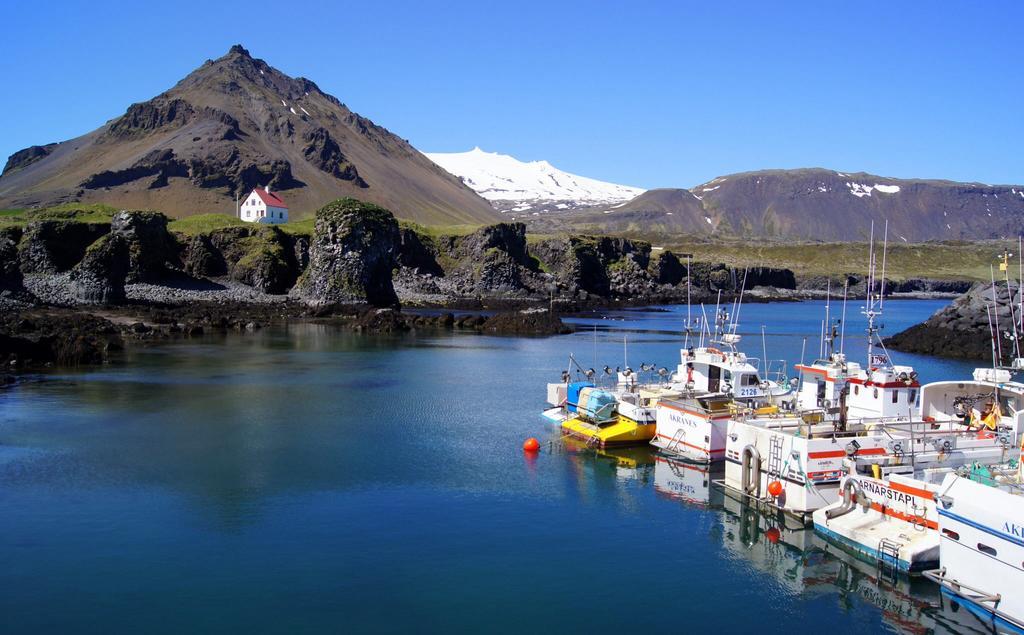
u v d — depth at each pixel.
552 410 64.44
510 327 142.88
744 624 29.11
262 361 95.12
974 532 28.75
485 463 49.31
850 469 36.78
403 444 53.94
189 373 84.12
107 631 27.91
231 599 30.33
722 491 43.53
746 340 130.62
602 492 43.59
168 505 40.56
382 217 192.88
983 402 44.34
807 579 32.69
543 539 36.72
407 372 87.56
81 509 39.81
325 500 41.72
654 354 106.75
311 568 33.12
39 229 165.38
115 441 53.47
